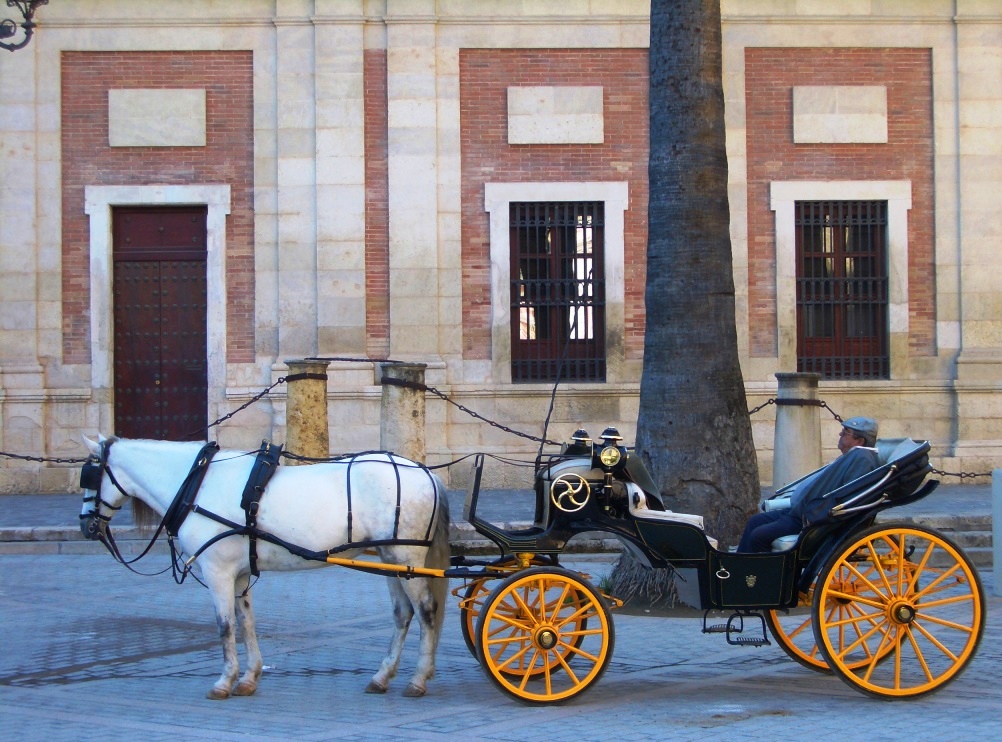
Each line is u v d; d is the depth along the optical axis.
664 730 7.57
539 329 20.55
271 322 20.22
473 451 20.19
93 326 20.12
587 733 7.53
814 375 15.52
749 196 20.66
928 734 7.38
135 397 20.39
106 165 20.28
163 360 20.41
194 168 20.33
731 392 11.78
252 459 8.85
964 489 19.62
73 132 20.31
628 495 8.61
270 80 20.33
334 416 20.06
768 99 20.73
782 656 9.95
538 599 8.91
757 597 8.59
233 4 20.30
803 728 7.58
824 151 20.75
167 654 10.36
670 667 9.57
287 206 20.22
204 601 12.77
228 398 20.09
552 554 8.70
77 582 13.84
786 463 15.47
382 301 20.33
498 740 7.38
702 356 11.72
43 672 9.69
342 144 20.25
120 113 20.28
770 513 9.21
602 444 8.65
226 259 20.28
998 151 20.80
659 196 11.88
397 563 8.58
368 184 20.34
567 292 20.48
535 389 20.20
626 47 20.53
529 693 8.23
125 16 20.27
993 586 12.95
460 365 20.30
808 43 20.69
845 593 8.66
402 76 20.34
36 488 19.91
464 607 8.73
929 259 20.84
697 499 11.59
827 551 8.49
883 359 20.81
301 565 8.63
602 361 20.52
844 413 20.55
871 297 20.80
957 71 20.81
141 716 8.16
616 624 11.30
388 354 20.28
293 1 20.31
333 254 20.19
